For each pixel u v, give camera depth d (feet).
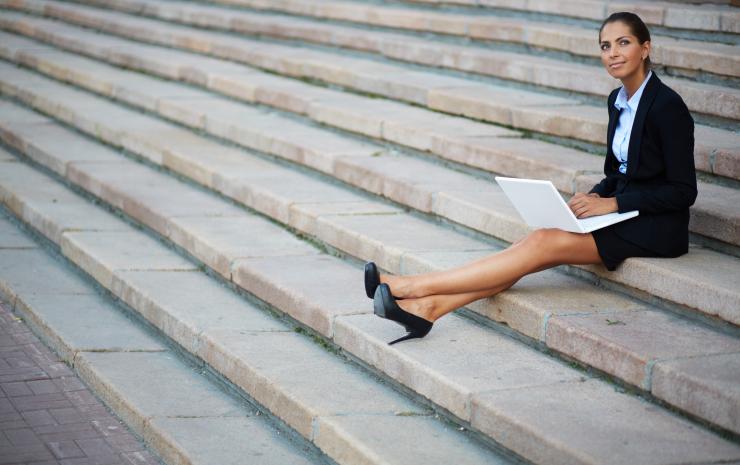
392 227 20.90
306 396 15.65
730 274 15.65
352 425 14.66
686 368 13.57
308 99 29.09
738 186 18.90
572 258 16.05
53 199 27.50
